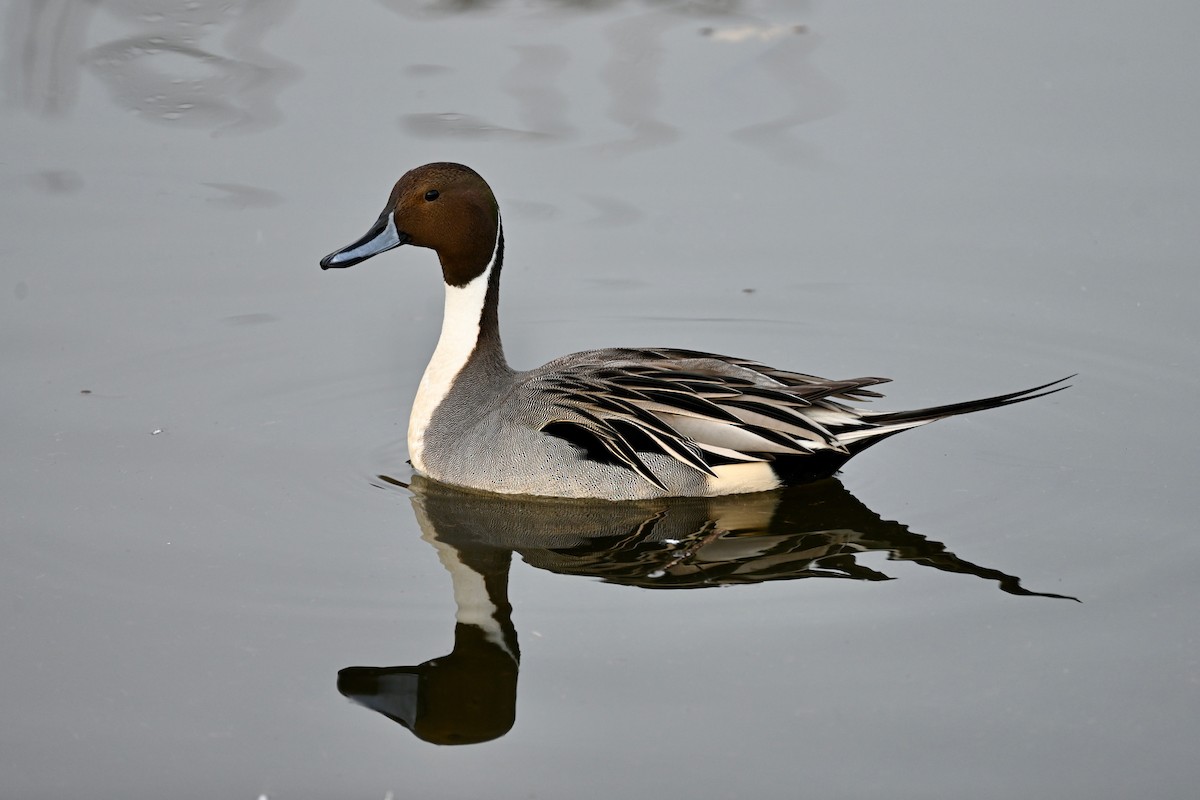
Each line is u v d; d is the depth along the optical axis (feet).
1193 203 50.49
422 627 31.14
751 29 62.85
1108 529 35.09
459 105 56.85
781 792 26.17
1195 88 57.00
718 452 37.24
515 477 37.45
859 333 46.29
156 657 29.94
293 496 37.04
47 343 43.83
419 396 39.81
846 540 35.27
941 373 44.24
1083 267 48.11
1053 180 52.06
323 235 49.37
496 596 32.50
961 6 64.23
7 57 59.36
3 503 35.83
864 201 51.72
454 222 38.58
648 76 58.95
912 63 59.52
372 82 58.54
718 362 39.47
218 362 43.75
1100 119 55.21
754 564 34.04
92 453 38.55
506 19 63.87
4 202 50.62
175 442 39.45
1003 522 35.76
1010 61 59.47
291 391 42.63
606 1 64.75
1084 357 44.24
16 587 32.24
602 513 36.96
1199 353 43.83
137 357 43.57
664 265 49.47
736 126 55.67
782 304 47.73
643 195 52.26
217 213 50.52
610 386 38.22
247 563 33.55
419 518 36.29
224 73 59.00
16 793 26.16
